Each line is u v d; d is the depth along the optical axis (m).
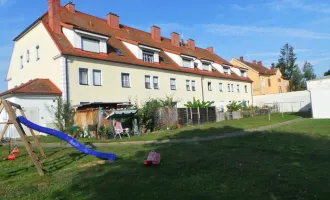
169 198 5.97
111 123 19.52
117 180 7.54
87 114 20.92
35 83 22.62
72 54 23.05
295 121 27.00
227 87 45.16
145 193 6.36
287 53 82.69
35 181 8.03
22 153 13.02
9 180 8.37
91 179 7.73
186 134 18.59
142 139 17.19
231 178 7.43
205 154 11.04
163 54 36.25
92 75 24.64
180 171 8.41
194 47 48.69
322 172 7.80
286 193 6.08
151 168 8.87
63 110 21.19
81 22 29.75
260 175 7.67
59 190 6.89
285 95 48.66
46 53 24.56
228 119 33.53
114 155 10.52
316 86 29.77
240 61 60.75
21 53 29.17
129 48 30.64
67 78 22.73
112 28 34.00
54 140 18.00
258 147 12.52
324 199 5.68
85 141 17.30
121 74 27.38
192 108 28.28
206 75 39.75
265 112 42.09
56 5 25.17
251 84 52.53
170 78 33.53
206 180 7.30
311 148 11.78
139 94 28.97
